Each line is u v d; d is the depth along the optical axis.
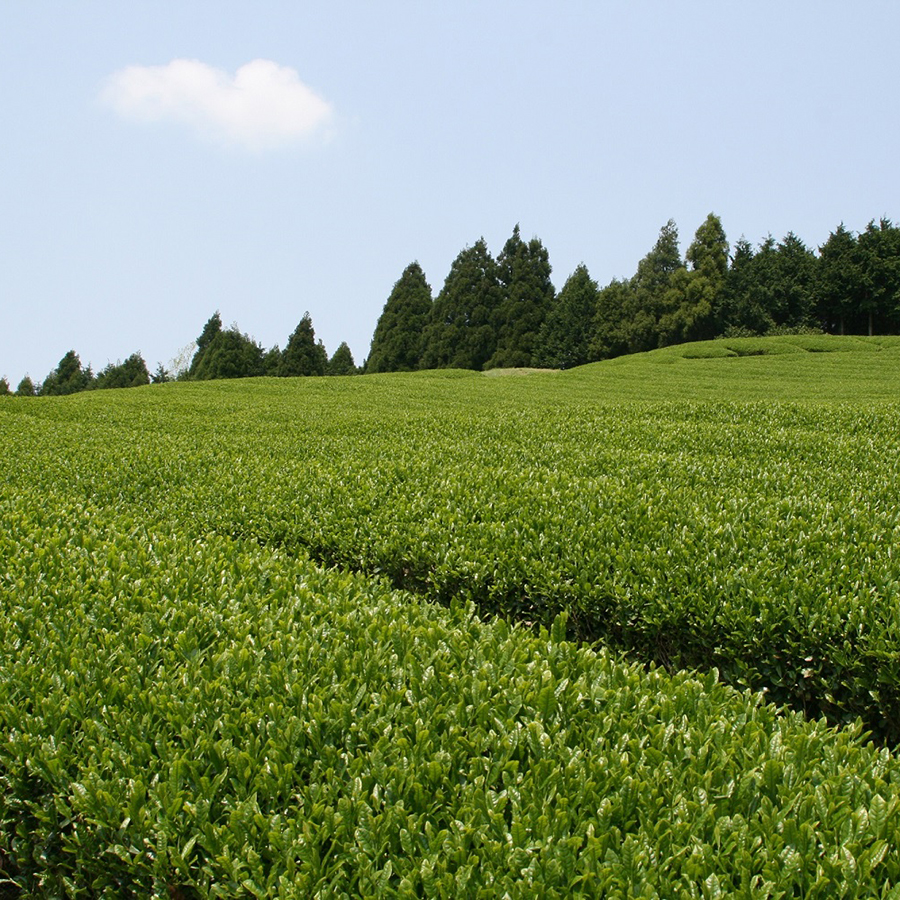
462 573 6.59
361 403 27.55
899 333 77.88
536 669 4.06
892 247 72.94
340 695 3.76
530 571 6.30
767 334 73.50
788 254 86.12
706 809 2.89
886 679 4.61
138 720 3.61
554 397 31.11
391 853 2.75
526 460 12.03
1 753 3.41
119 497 10.05
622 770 3.14
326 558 7.84
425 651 4.35
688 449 13.97
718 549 6.39
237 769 3.19
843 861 2.56
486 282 80.00
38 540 6.84
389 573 7.30
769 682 5.24
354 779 3.08
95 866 3.09
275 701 3.70
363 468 10.97
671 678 4.22
